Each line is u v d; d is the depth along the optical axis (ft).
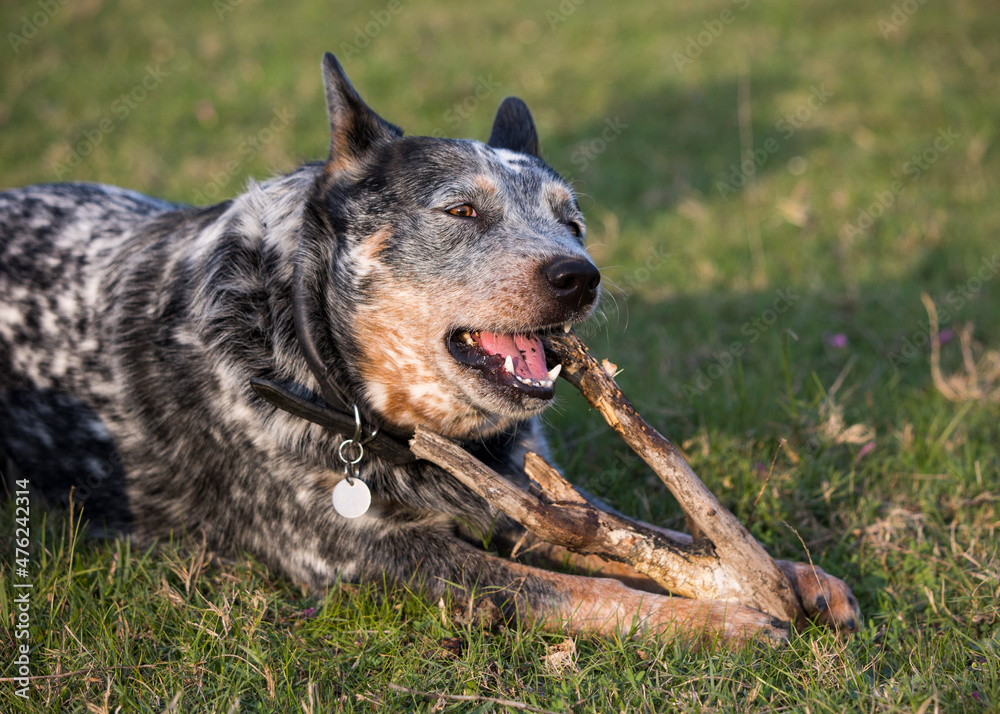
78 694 9.76
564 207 12.64
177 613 11.12
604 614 10.78
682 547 10.73
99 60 43.52
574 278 10.76
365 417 11.65
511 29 51.24
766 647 10.21
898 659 10.50
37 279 13.76
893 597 11.78
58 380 13.32
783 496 13.79
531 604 10.91
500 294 10.91
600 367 10.97
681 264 24.67
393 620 11.14
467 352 11.50
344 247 11.42
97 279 13.46
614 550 10.53
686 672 10.03
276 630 11.10
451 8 55.42
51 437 13.57
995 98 36.88
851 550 12.90
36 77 40.40
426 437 10.40
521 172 12.21
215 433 12.23
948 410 16.76
